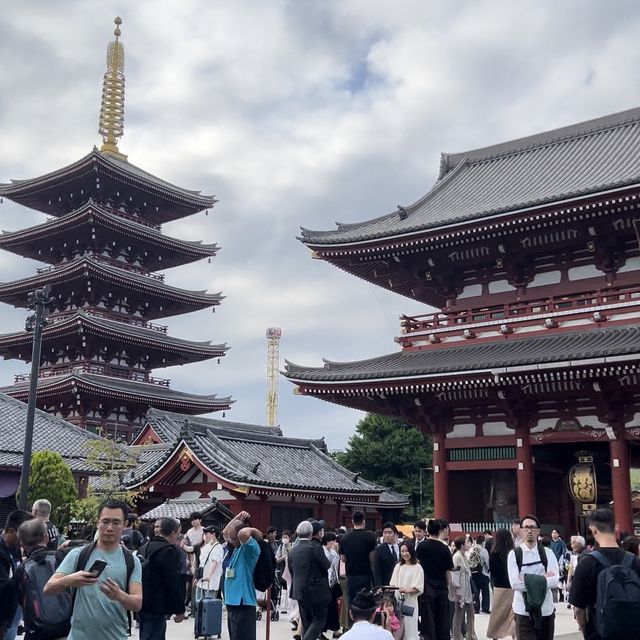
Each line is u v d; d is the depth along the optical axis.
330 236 40.88
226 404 88.56
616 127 47.56
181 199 86.81
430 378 33.66
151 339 81.12
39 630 9.97
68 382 74.75
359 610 9.66
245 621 14.23
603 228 34.78
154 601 12.24
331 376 36.16
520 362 31.05
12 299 85.56
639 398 32.66
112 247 83.19
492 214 34.81
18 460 42.84
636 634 8.45
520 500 34.56
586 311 34.59
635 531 34.66
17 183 84.38
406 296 46.38
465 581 19.69
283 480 38.97
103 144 90.62
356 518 17.05
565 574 29.73
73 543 12.20
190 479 38.53
